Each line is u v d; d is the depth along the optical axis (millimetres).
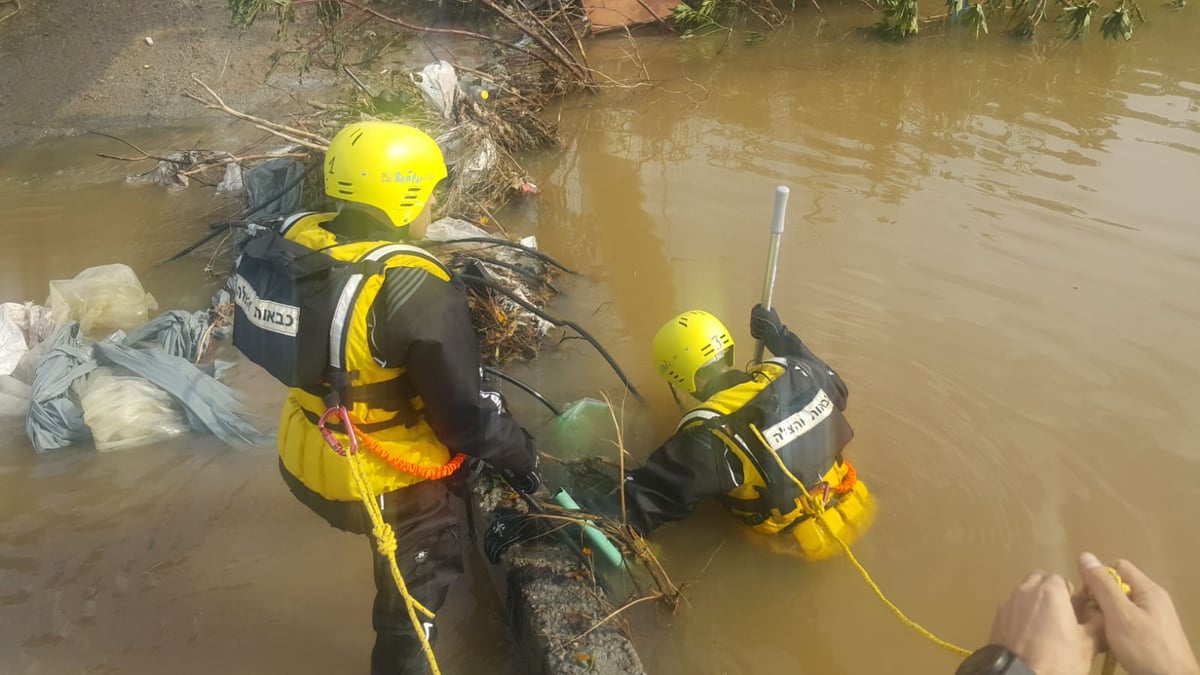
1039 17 7656
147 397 3822
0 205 5914
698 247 5047
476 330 4355
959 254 4820
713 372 3199
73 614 3016
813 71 7445
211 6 8633
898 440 3643
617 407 3943
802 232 5098
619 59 7855
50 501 3490
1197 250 4730
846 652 2861
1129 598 1429
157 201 5895
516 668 2822
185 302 4770
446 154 5500
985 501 3361
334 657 2877
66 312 4418
